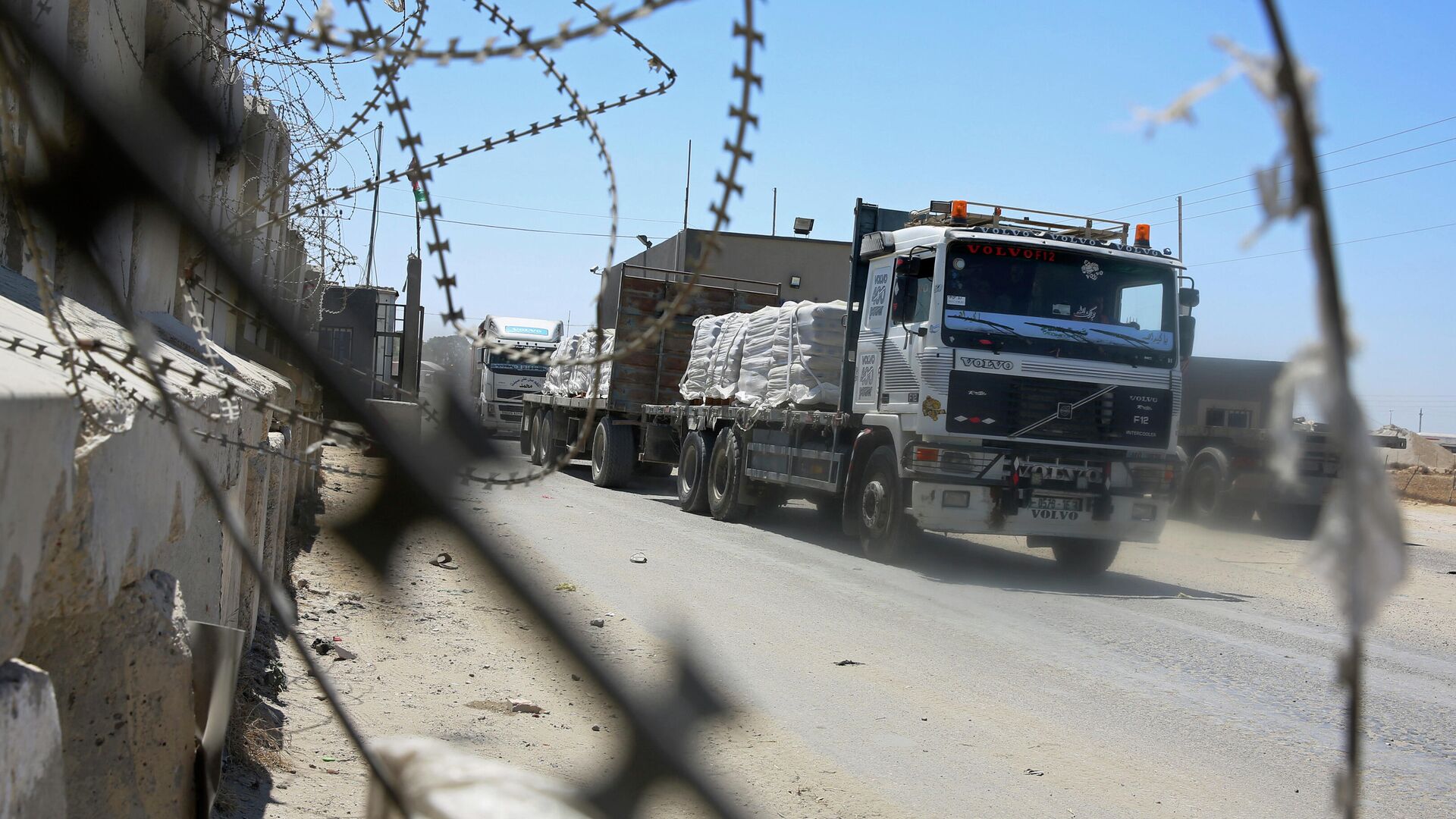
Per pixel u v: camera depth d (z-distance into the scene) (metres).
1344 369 0.36
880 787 4.02
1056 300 9.84
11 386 1.29
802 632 6.66
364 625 5.79
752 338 13.27
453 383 1.27
